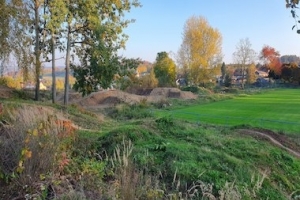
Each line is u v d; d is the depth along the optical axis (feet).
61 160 13.34
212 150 21.70
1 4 48.29
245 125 40.16
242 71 200.23
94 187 12.36
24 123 13.74
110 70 67.72
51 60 66.23
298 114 73.67
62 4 57.21
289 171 22.95
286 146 33.60
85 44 68.59
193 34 151.02
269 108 87.51
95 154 17.19
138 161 17.02
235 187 15.58
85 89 72.23
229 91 164.66
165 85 148.25
